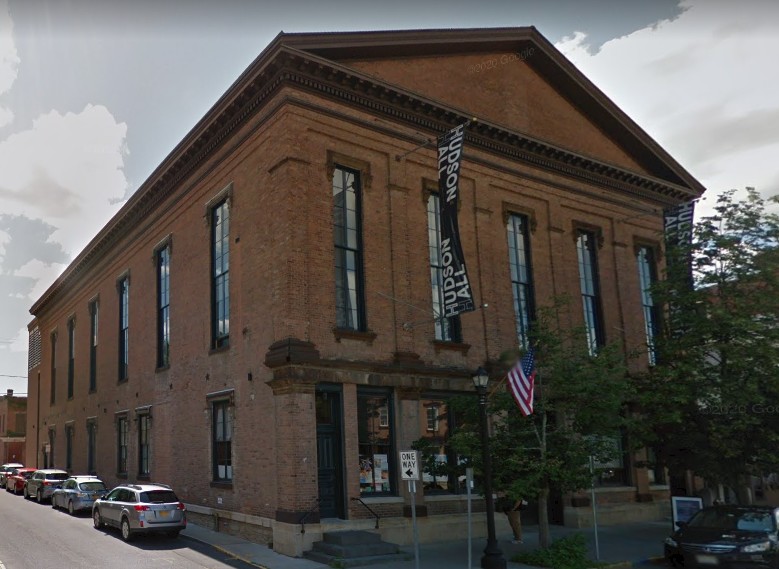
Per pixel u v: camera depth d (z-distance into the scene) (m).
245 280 21.91
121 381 33.06
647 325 30.56
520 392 17.44
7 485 43.19
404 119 23.12
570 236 28.17
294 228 19.73
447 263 21.09
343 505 19.23
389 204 22.30
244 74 21.48
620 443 26.41
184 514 20.69
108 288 36.53
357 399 20.33
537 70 28.48
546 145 27.05
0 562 16.78
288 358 18.72
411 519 20.14
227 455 22.55
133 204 31.41
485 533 21.92
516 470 17.48
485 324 24.17
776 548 15.48
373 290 21.28
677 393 20.47
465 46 25.62
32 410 53.62
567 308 26.16
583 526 24.67
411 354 21.48
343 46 21.69
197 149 25.59
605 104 29.73
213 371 23.62
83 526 23.56
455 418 22.48
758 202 21.45
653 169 32.50
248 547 19.05
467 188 24.98
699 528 16.84
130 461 30.86
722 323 20.47
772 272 20.70
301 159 20.30
